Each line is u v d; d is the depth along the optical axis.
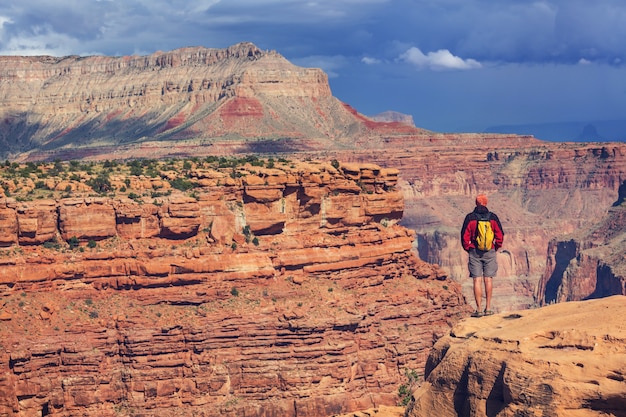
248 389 116.56
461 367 31.28
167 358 114.75
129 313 116.06
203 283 120.38
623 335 28.66
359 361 121.94
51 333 111.69
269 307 120.75
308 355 118.44
